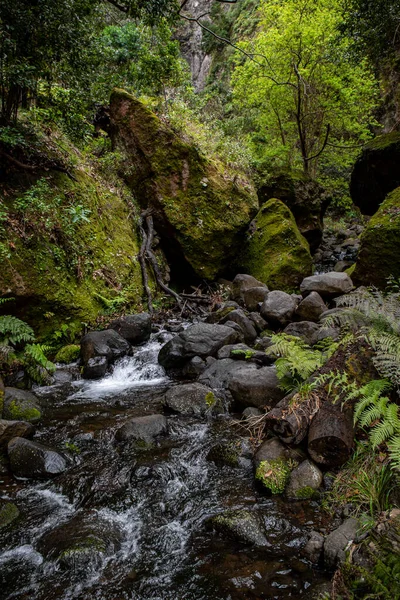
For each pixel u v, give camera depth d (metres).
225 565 2.33
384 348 3.21
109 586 2.22
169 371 5.57
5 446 3.50
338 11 12.55
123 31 11.11
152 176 9.04
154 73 10.88
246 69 14.49
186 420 4.10
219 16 30.86
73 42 5.88
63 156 7.43
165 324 7.25
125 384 5.25
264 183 12.35
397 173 10.63
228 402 4.46
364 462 2.91
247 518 2.58
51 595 2.18
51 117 7.30
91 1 6.38
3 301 4.91
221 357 5.53
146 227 9.09
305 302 6.66
